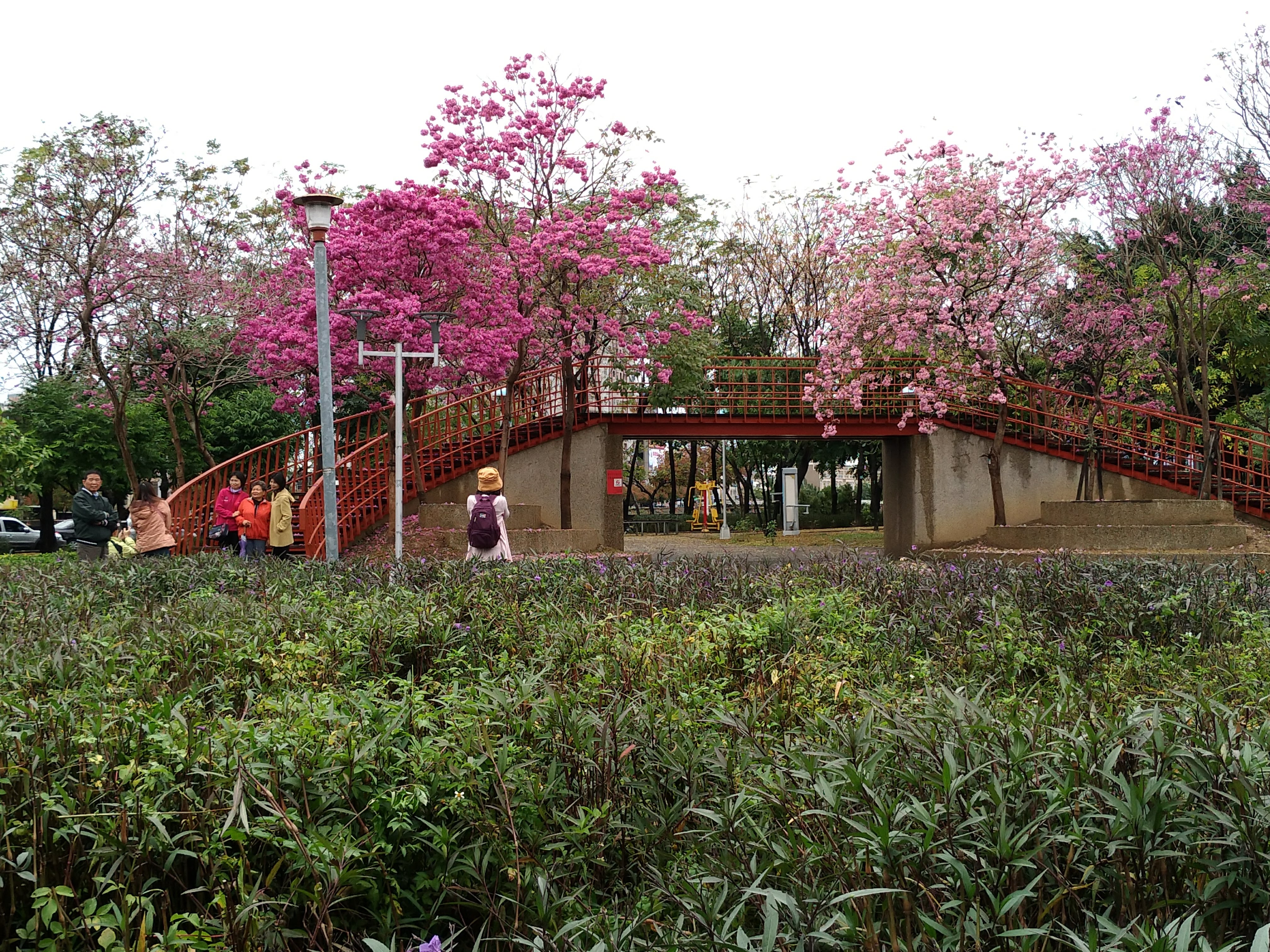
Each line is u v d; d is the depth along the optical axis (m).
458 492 21.08
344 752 3.29
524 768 3.42
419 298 18.83
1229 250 21.95
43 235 22.28
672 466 52.38
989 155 22.44
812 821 3.01
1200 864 2.62
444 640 5.91
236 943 2.70
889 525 26.56
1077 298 23.70
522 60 19.97
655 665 5.09
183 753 3.25
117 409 22.50
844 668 5.49
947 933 2.39
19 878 2.98
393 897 3.09
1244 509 21.31
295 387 22.92
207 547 18.31
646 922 2.76
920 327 22.19
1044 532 20.27
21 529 38.78
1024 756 3.02
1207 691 4.59
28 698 4.16
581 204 21.28
